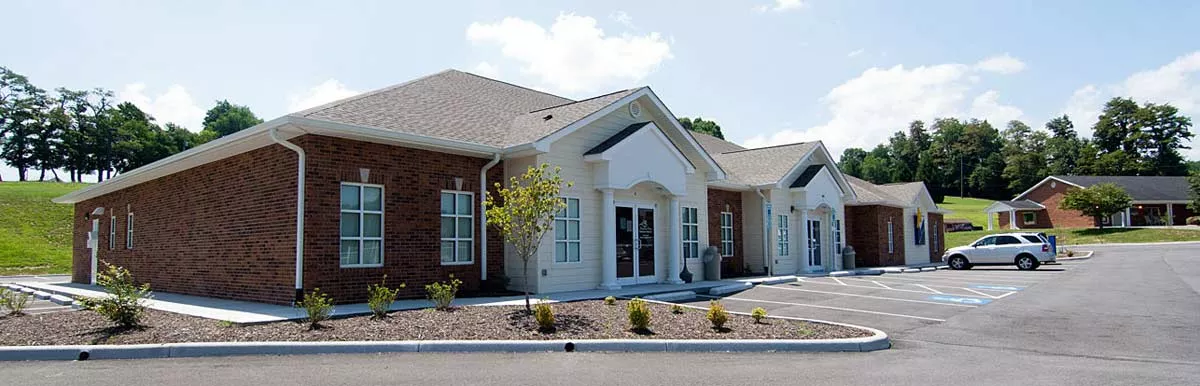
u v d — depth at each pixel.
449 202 14.06
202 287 14.71
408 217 13.22
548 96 20.53
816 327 9.98
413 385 6.51
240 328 9.08
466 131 14.72
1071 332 10.27
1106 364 7.78
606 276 15.59
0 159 81.88
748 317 10.95
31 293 17.52
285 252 12.12
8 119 81.25
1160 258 30.92
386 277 12.73
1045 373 7.23
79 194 21.17
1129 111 90.56
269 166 12.77
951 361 7.98
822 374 7.17
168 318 10.34
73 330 9.00
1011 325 11.02
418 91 16.16
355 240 12.45
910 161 118.44
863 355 8.40
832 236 24.69
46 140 82.94
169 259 16.22
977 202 95.38
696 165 19.44
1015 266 29.94
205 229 14.77
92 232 21.08
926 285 18.56
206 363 7.44
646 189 17.39
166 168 15.77
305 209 11.77
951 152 110.19
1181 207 59.72
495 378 6.86
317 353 8.04
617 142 15.71
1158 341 9.39
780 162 23.45
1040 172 95.94
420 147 13.44
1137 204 58.22
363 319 9.85
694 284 17.42
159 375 6.82
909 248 32.00
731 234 22.00
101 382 6.52
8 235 37.88
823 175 24.31
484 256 14.47
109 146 86.81
